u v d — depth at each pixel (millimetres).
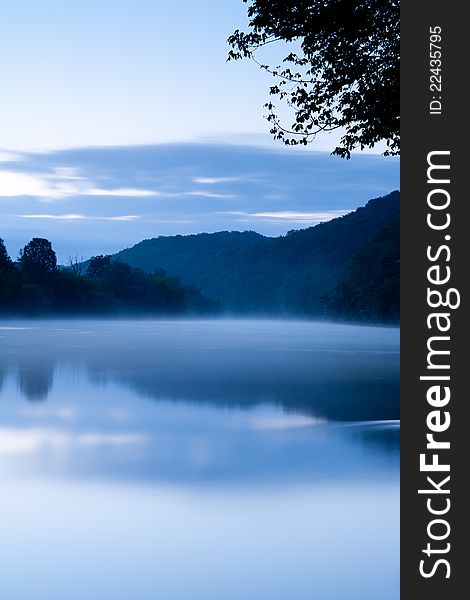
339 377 43469
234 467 17578
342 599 9719
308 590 9992
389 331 134375
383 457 18719
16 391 35375
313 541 11852
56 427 24328
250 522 12891
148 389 36562
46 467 17688
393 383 40000
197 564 10883
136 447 20516
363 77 16453
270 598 9750
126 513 13531
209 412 28234
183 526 12695
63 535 12242
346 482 15852
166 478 16391
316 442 21125
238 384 39094
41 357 59156
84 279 193875
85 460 18562
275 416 27156
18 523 12930
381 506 13828
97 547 11648
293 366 51812
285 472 16969
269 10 16422
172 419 26297
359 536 12055
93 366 50562
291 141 17422
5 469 17469
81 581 10305
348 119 16656
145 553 11406
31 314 166500
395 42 16234
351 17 15992
